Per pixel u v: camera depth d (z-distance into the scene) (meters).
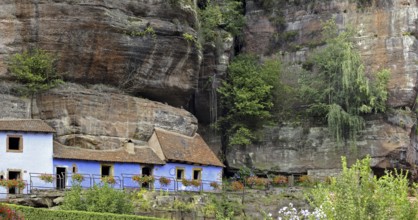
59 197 52.59
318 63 72.50
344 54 70.81
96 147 58.84
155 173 60.59
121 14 61.59
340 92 71.25
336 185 35.19
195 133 66.19
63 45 59.62
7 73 58.25
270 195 62.53
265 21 77.69
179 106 67.38
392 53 72.06
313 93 72.12
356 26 73.75
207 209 56.38
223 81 72.50
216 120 72.44
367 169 35.38
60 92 58.69
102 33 60.53
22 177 54.28
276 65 74.19
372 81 71.75
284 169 72.38
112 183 55.78
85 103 59.16
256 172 72.38
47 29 59.28
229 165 72.62
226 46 72.88
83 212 46.44
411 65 71.38
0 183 51.75
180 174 62.34
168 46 63.91
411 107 72.19
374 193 34.97
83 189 53.59
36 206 51.72
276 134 73.19
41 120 57.16
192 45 65.56
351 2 74.38
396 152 69.81
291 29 76.62
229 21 75.62
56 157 55.66
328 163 71.19
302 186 68.12
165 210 53.50
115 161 58.47
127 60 61.91
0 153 53.88
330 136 71.62
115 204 49.06
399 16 72.50
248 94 71.56
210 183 63.28
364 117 71.31
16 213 39.38
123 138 60.50
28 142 54.97
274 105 74.06
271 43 77.06
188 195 57.78
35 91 58.56
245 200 60.88
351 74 70.44
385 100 70.94
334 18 74.62
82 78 60.66
